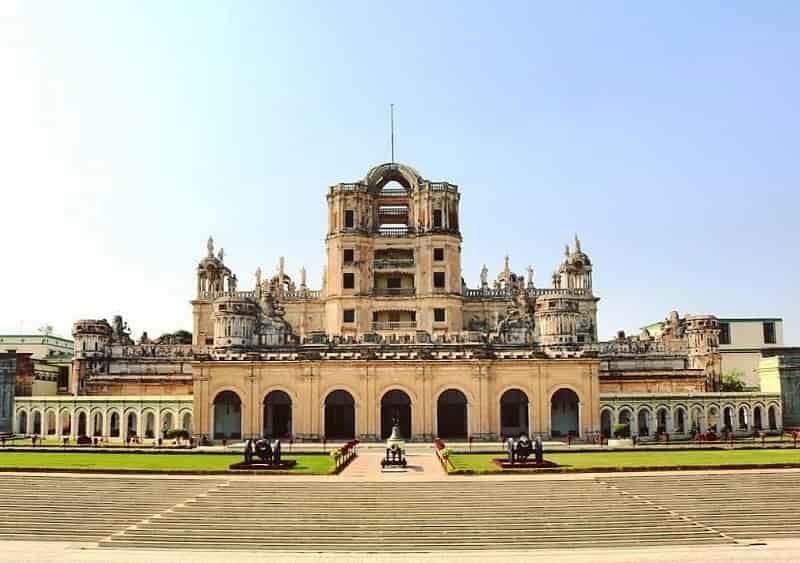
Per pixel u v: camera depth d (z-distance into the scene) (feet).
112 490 159.84
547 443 268.00
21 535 135.33
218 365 282.77
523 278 416.87
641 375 329.93
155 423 298.76
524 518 140.26
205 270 388.37
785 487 159.22
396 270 360.28
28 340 461.78
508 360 282.56
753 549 123.95
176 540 130.93
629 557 118.11
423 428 278.87
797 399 312.71
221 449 239.50
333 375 281.95
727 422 310.04
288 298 380.17
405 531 134.41
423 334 325.01
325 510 144.97
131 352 345.51
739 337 424.46
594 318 387.96
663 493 155.74
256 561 117.80
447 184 365.20
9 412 311.68
